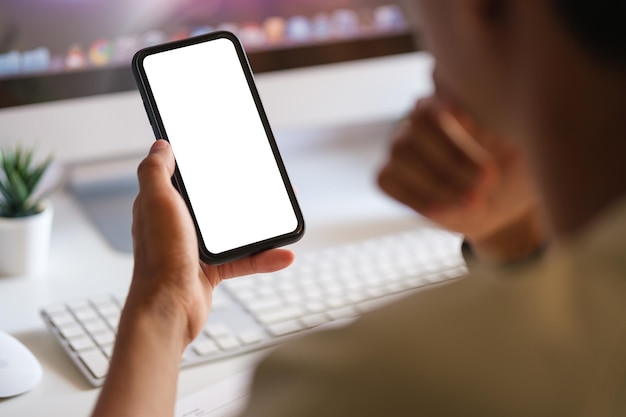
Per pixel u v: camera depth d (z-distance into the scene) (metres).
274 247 0.78
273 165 0.79
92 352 0.83
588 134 0.37
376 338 0.37
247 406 0.39
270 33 1.17
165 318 0.59
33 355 0.83
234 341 0.87
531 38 0.36
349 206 1.22
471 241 0.82
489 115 0.43
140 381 0.54
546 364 0.34
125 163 1.24
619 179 0.37
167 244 0.61
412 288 0.99
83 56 1.07
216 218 0.76
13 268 0.99
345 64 1.23
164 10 1.10
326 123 1.23
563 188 0.38
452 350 0.35
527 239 0.79
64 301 0.95
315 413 0.36
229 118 0.78
